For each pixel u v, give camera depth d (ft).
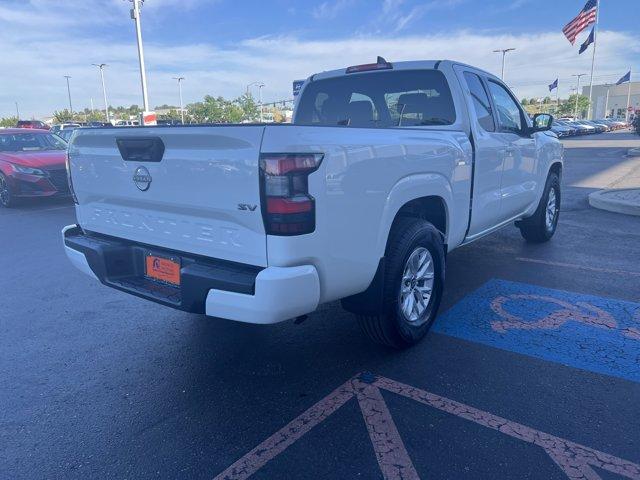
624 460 8.56
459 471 8.41
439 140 12.80
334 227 9.68
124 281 11.91
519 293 16.37
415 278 12.59
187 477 8.49
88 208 13.11
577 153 83.92
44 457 9.08
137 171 11.08
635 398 10.34
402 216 12.59
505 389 10.77
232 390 11.16
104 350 13.33
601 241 23.04
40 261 22.24
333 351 12.82
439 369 11.69
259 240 9.29
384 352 12.63
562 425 9.52
